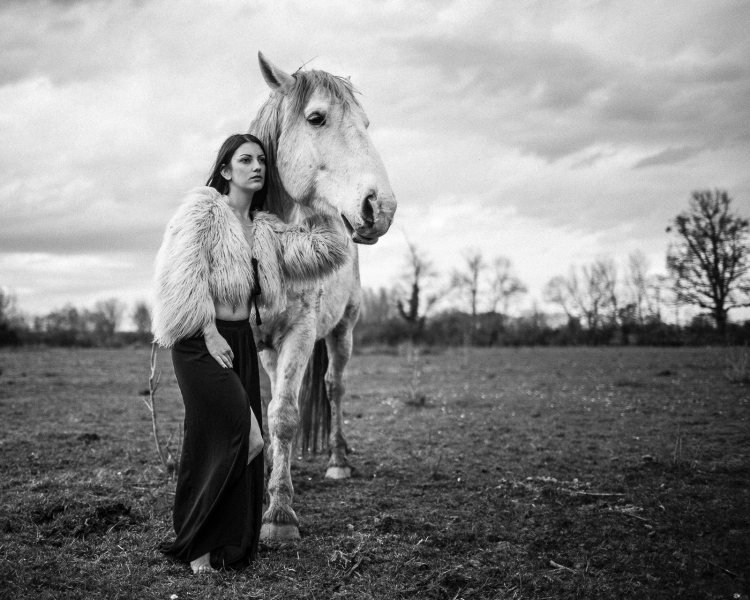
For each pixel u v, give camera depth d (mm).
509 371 16281
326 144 3477
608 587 2816
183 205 3115
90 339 38156
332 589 2787
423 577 2930
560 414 8438
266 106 3785
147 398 10234
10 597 2576
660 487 4574
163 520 3693
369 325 40250
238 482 2965
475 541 3461
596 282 60344
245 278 3096
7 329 33875
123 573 2893
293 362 3678
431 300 48062
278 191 3766
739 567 3064
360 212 3277
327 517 3906
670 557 3193
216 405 2918
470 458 5766
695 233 34344
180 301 2883
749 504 4105
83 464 5266
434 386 12625
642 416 8094
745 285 33062
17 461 5309
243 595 2682
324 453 5953
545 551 3330
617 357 22062
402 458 5777
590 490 4547
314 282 3578
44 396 10445
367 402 10125
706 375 13344
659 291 44719
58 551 3141
